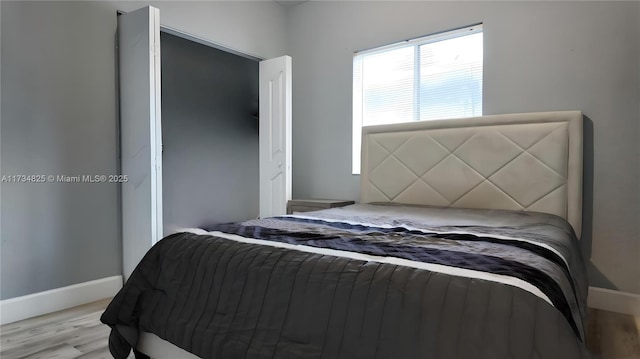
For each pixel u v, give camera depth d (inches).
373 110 142.2
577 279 60.7
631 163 97.3
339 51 147.9
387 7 136.1
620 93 98.3
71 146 100.4
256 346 46.8
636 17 96.4
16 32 90.4
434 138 119.3
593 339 82.4
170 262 63.4
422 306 39.0
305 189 158.7
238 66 148.8
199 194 137.4
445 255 49.2
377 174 131.6
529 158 104.1
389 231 72.3
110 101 108.2
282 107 144.7
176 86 129.2
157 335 59.5
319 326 43.4
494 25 115.3
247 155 154.1
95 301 104.0
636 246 97.3
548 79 107.3
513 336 34.8
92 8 104.0
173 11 122.1
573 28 103.9
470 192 112.8
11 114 90.0
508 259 47.3
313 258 49.9
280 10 160.6
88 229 104.0
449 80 126.1
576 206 99.3
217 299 54.3
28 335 81.5
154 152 102.4
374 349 39.3
